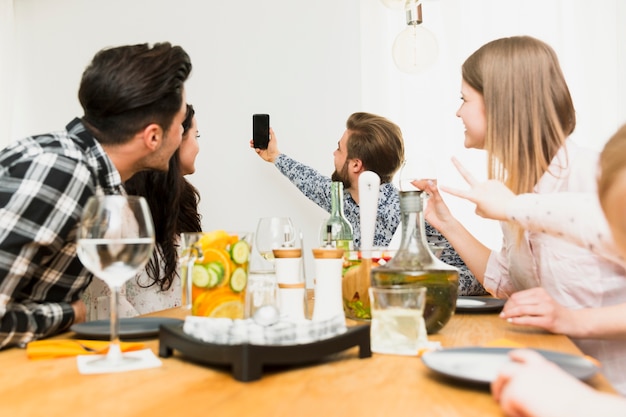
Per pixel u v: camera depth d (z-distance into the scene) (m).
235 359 0.66
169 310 1.35
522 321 0.95
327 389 0.62
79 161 1.08
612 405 0.48
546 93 1.35
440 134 2.75
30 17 2.97
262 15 2.74
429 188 1.47
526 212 1.00
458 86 2.76
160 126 1.21
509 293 1.46
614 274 1.23
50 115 2.93
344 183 2.48
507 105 1.37
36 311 0.99
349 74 2.67
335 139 2.67
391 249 1.18
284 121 2.70
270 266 1.46
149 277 1.85
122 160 1.23
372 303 0.85
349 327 0.80
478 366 0.65
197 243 0.96
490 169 1.42
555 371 0.53
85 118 1.22
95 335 0.93
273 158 2.61
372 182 1.10
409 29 2.37
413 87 2.77
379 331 0.83
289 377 0.67
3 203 0.98
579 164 1.31
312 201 2.59
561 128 1.35
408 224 0.98
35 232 1.00
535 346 0.86
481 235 2.68
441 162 2.75
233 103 2.73
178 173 1.87
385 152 2.40
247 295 1.06
